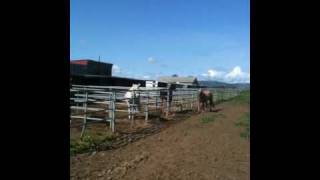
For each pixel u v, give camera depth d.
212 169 7.40
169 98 18.64
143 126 13.86
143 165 7.61
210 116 18.92
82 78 25.41
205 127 14.27
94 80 26.91
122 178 6.55
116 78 30.83
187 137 11.59
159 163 7.84
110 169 7.19
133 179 6.51
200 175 6.91
